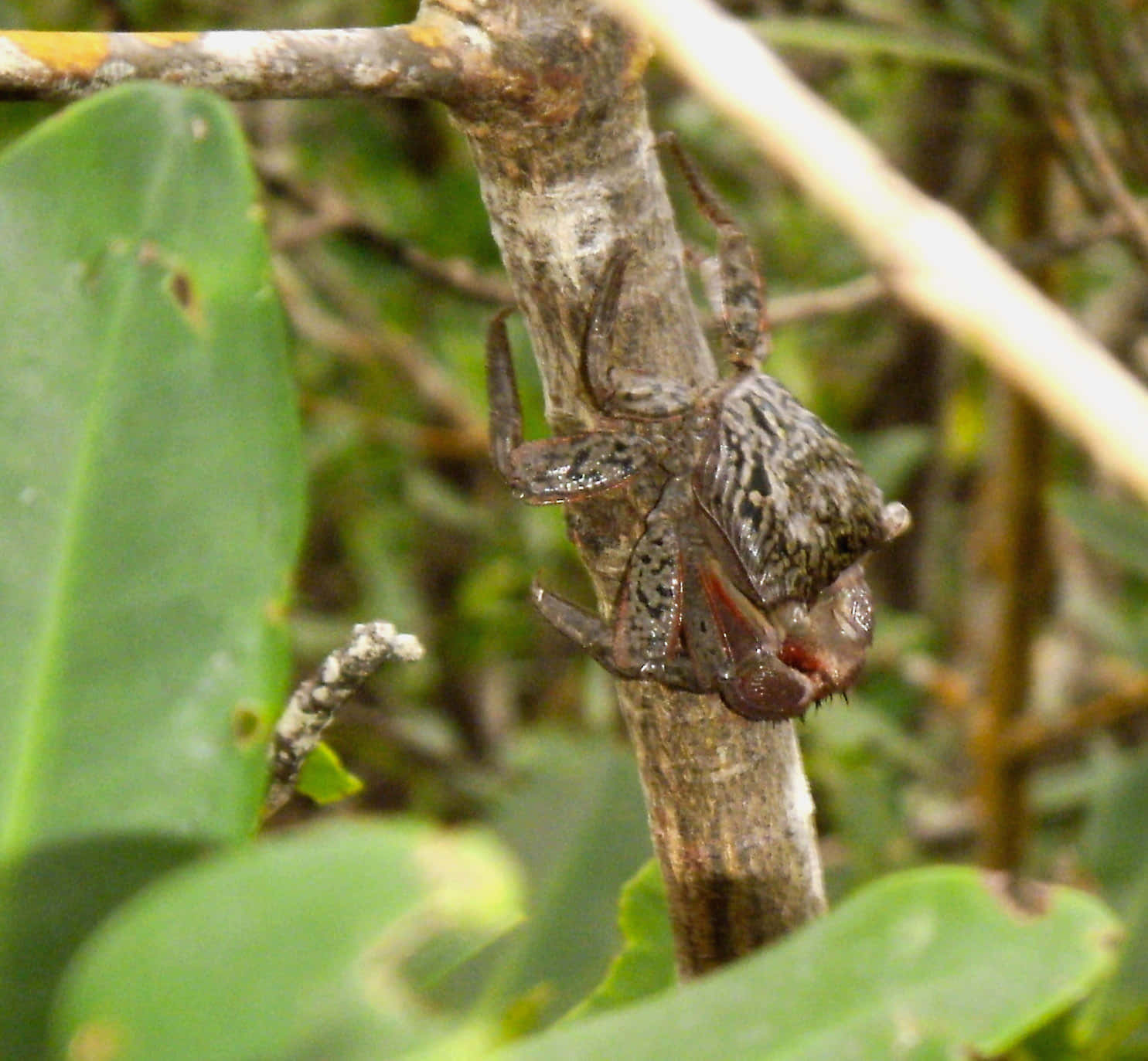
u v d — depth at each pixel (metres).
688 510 0.49
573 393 0.48
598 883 0.53
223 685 0.42
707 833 0.48
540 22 0.45
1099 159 0.59
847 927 0.41
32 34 0.43
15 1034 0.41
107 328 0.42
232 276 0.42
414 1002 0.34
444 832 0.37
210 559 0.42
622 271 0.46
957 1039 0.40
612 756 0.55
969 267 0.33
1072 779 0.79
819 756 0.76
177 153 0.42
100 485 0.42
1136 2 0.64
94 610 0.42
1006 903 0.41
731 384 0.50
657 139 0.51
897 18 0.64
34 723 0.42
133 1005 0.34
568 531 0.50
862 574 0.52
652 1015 0.40
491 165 0.46
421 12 0.45
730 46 0.33
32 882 0.41
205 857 0.41
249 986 0.34
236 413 0.42
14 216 0.42
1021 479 0.72
